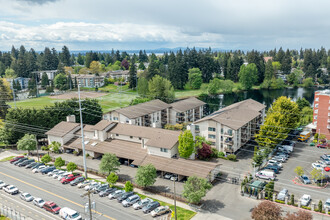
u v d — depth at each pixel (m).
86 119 97.31
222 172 62.06
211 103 151.50
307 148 76.50
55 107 92.75
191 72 189.50
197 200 47.28
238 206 48.75
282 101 79.25
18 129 81.81
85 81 192.12
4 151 80.75
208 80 199.75
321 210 45.97
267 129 70.81
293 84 196.00
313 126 86.81
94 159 72.06
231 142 70.38
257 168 62.44
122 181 59.06
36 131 84.56
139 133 71.06
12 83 173.50
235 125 71.88
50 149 77.06
